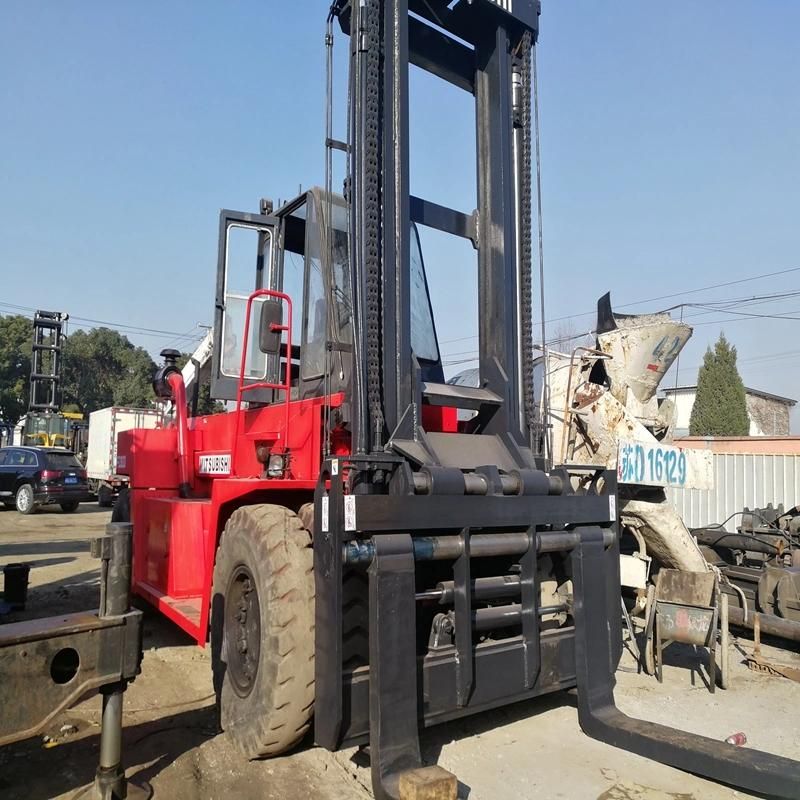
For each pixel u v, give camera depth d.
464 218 4.61
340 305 4.21
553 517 3.90
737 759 3.38
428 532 3.56
